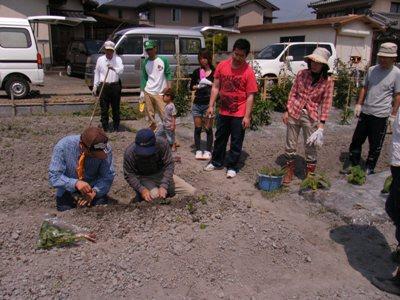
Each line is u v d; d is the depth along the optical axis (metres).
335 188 5.75
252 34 27.66
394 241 4.53
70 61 21.41
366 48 22.52
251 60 12.22
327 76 5.48
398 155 3.57
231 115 6.12
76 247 3.55
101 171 4.31
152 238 3.68
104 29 28.78
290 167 6.00
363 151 7.66
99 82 8.40
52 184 4.13
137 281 3.26
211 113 6.45
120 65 8.48
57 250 3.49
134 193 5.57
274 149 7.58
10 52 12.19
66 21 15.04
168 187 4.61
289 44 15.19
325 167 6.77
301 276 3.66
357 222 4.84
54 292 3.04
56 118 10.02
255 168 6.68
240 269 3.56
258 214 4.30
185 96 10.95
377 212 5.05
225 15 43.16
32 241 3.59
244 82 5.87
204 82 6.84
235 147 6.21
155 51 7.61
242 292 3.35
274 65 14.74
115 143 7.55
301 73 5.66
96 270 3.26
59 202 4.49
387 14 32.00
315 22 22.14
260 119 9.72
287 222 4.45
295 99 5.71
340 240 4.51
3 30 12.08
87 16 25.33
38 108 11.05
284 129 9.59
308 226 4.80
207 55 6.80
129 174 4.41
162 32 13.68
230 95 5.99
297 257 3.87
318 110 5.68
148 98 7.83
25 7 20.66
